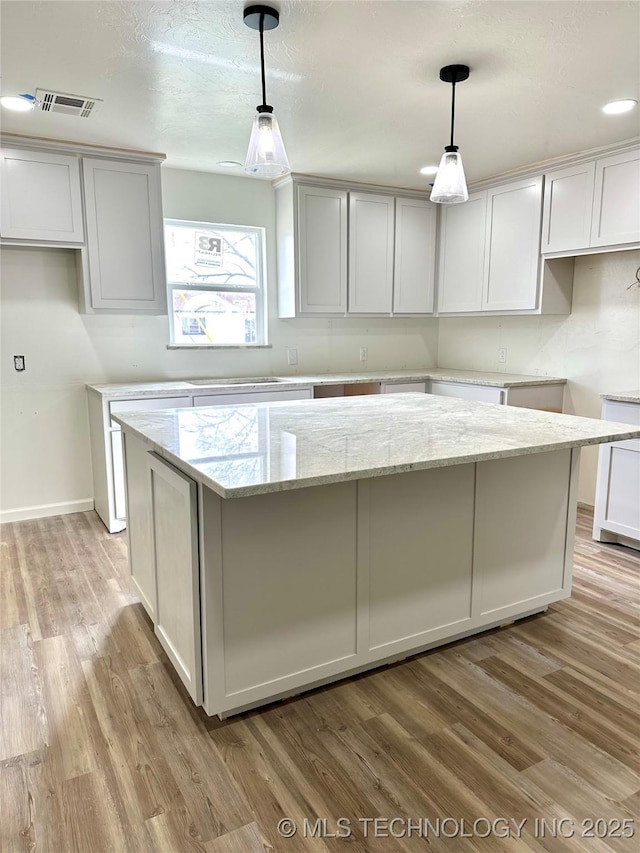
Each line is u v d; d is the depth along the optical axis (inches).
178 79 96.9
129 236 139.8
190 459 64.9
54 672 83.3
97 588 110.0
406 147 135.0
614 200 134.6
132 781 63.0
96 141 129.0
